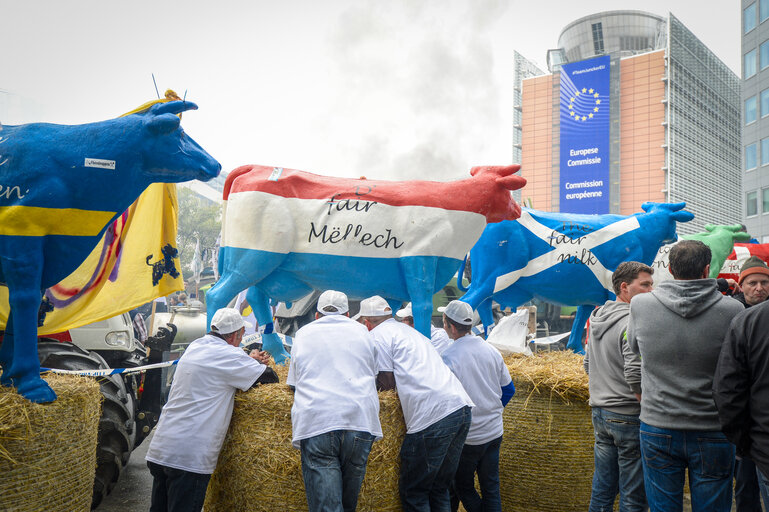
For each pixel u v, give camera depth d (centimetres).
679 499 315
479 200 470
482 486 408
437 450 359
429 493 379
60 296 426
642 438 323
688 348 308
